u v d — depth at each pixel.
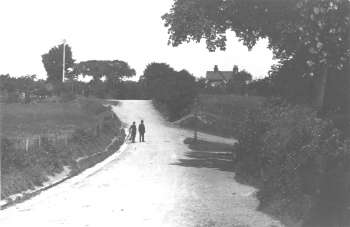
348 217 12.41
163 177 25.41
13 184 19.20
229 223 14.21
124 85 112.06
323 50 25.84
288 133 17.88
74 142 34.62
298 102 31.44
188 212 15.87
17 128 43.75
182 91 74.56
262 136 22.86
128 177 25.31
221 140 57.03
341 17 24.14
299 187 14.39
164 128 64.94
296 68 32.28
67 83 96.19
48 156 25.84
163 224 14.05
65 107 75.31
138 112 79.75
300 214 13.63
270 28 30.06
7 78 86.25
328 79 30.97
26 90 86.19
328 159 13.64
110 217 14.97
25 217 14.83
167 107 76.31
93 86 108.44
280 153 16.98
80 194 19.58
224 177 25.64
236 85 91.88
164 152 40.28
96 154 35.75
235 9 31.08
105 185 22.33
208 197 19.05
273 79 35.31
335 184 12.91
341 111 28.98
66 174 25.66
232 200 18.34
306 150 14.64
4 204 16.84
